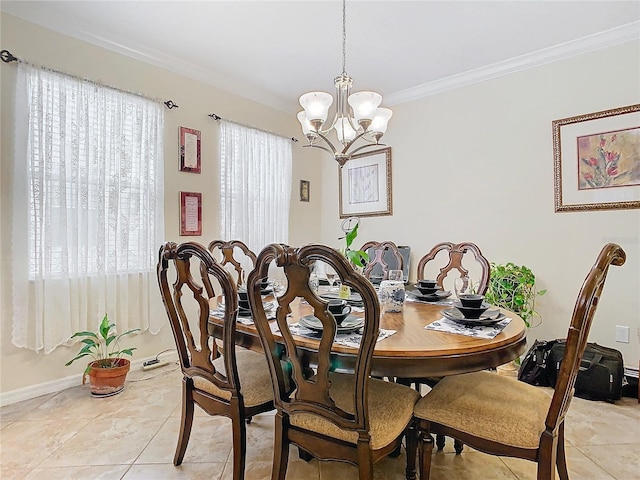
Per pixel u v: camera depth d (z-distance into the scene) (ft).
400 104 13.03
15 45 7.76
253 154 12.62
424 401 4.87
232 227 11.97
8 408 7.63
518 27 8.82
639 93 8.81
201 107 11.24
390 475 5.70
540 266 10.28
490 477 5.63
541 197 10.24
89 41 8.84
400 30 8.93
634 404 7.93
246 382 5.45
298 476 5.65
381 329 5.05
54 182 8.18
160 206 10.11
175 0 7.77
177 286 5.31
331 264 3.64
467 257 11.53
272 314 5.83
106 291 9.08
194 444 6.45
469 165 11.55
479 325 5.17
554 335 10.06
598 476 5.61
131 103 9.52
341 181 14.87
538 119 10.26
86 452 6.17
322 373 4.11
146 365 9.86
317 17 8.39
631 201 8.92
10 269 7.77
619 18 8.46
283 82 12.06
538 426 4.21
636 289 8.90
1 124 7.61
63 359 8.55
